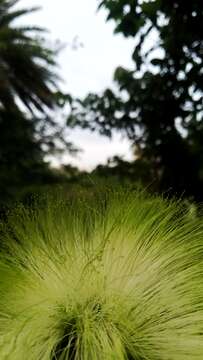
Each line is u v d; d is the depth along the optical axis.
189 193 2.82
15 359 1.47
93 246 1.78
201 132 2.80
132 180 3.10
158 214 1.83
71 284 1.67
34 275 1.72
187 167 2.86
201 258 1.74
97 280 1.66
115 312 1.56
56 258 1.76
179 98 2.80
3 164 12.66
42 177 12.49
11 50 15.11
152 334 1.56
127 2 2.66
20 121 13.88
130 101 3.04
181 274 1.70
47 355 1.48
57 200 1.91
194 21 2.57
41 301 1.55
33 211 1.86
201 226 1.80
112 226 1.74
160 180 2.92
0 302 1.61
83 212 1.91
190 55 2.67
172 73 2.77
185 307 1.62
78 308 1.60
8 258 1.74
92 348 1.46
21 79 16.14
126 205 1.84
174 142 2.88
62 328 1.58
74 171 6.75
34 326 1.55
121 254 1.75
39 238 1.81
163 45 2.72
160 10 2.60
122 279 1.68
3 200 10.23
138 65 2.85
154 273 1.72
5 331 1.55
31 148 13.62
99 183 2.03
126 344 1.51
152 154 3.00
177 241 1.79
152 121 2.95
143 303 1.61
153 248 1.79
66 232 1.84
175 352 1.54
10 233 1.82
